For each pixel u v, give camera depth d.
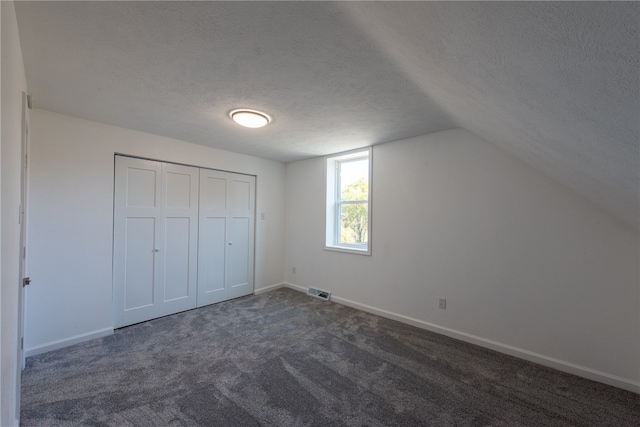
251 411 1.72
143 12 1.24
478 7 0.77
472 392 1.93
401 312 3.22
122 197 2.95
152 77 1.85
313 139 3.27
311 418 1.66
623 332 2.00
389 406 1.78
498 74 1.12
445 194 2.89
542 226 2.33
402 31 1.19
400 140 3.26
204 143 3.51
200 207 3.64
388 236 3.35
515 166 2.47
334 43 1.45
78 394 1.85
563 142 1.37
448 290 2.86
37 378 2.02
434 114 2.43
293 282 4.58
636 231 1.96
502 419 1.68
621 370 2.00
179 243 3.44
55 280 2.49
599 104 0.87
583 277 2.15
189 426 1.59
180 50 1.55
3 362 1.03
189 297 3.54
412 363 2.30
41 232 2.42
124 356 2.36
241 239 4.12
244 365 2.24
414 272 3.12
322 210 4.17
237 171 4.02
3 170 0.97
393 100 2.15
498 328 2.54
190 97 2.16
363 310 3.58
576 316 2.18
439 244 2.93
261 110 2.38
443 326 2.88
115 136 2.86
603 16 0.56
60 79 1.89
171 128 2.93
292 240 4.62
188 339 2.70
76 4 1.19
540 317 2.33
